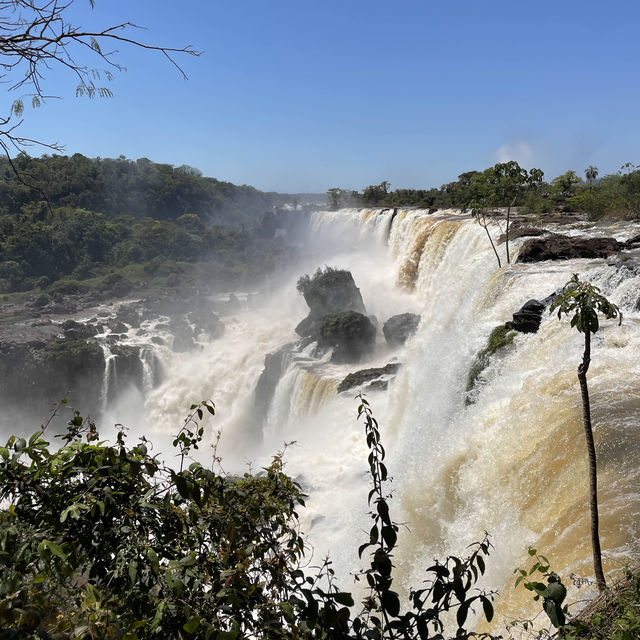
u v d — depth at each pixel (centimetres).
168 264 8025
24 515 379
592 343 1581
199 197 11825
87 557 377
